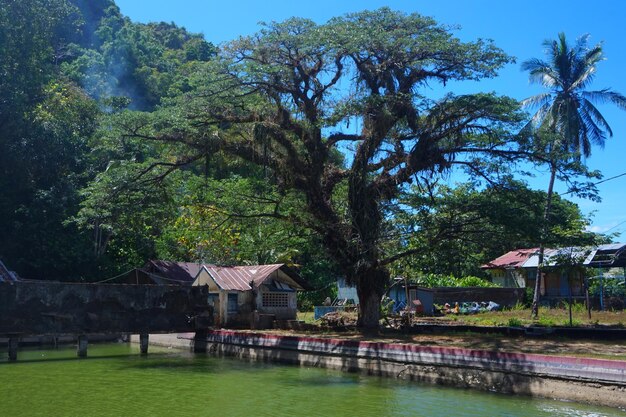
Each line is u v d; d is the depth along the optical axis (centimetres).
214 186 2250
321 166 2111
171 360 1953
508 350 1431
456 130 1956
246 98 2162
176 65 8338
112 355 2130
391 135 2022
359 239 2023
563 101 3145
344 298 3881
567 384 1127
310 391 1295
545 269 2266
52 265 3262
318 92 2131
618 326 1978
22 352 2264
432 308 3319
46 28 3600
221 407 1130
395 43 1933
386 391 1285
